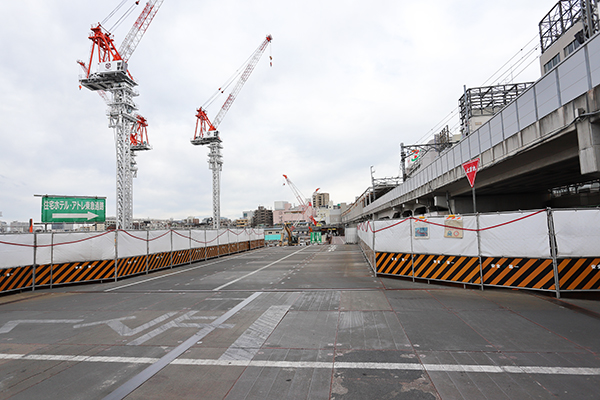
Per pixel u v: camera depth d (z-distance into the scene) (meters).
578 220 9.35
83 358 5.97
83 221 23.28
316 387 4.57
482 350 5.66
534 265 9.77
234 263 23.70
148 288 13.84
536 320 7.21
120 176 67.12
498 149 17.20
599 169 10.40
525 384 4.45
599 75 10.17
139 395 4.53
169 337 7.02
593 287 9.19
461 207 29.97
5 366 5.71
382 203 54.97
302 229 146.50
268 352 5.95
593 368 4.85
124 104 68.25
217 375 5.07
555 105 12.44
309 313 8.59
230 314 8.77
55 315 9.45
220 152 118.19
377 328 7.08
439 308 8.58
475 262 11.04
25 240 14.05
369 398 4.22
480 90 49.69
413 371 4.95
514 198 29.95
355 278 14.47
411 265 13.12
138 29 78.50
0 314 9.80
